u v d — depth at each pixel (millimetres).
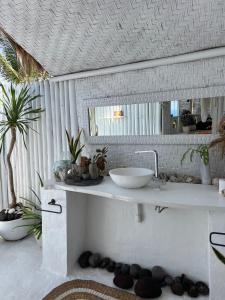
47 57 2039
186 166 1817
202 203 1322
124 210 2014
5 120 2609
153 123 1871
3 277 1896
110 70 1986
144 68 1876
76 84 2242
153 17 1491
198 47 1643
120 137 2025
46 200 1961
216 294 1382
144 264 1940
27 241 2549
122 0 1400
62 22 1619
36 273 1953
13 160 2809
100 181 1851
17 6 1508
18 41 1872
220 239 1350
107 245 2113
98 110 2117
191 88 1707
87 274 1929
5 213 2545
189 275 1758
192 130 1735
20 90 2617
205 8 1368
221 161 1681
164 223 1844
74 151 2121
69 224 1935
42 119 2529
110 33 1673
